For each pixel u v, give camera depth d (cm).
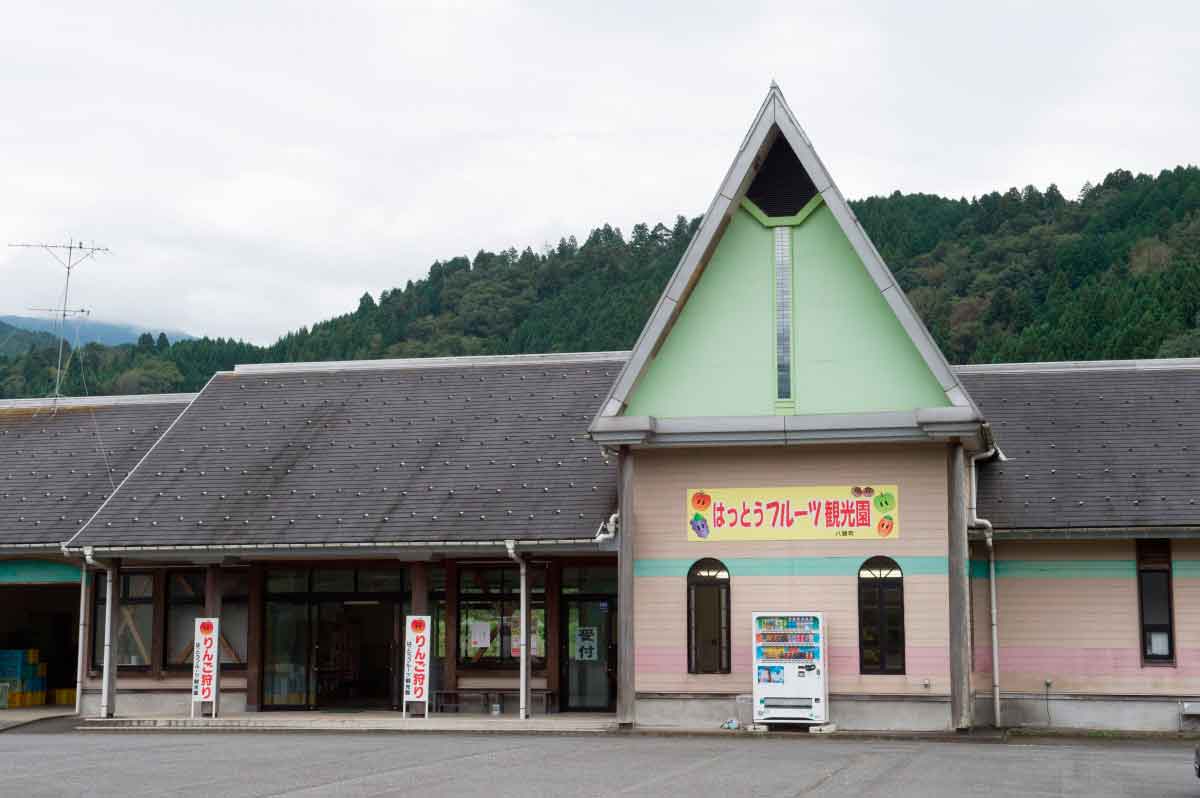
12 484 3031
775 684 2281
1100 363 2841
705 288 2459
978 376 2878
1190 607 2380
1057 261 11081
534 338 11925
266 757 1798
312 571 2812
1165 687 2375
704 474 2430
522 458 2709
